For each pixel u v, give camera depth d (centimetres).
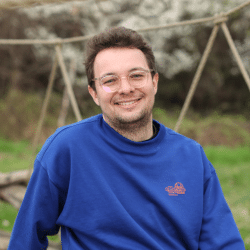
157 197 130
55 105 1189
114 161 132
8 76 1189
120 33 139
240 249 133
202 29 1219
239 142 1003
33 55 1170
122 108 138
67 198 130
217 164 695
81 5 829
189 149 146
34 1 221
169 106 1466
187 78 1409
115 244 124
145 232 126
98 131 138
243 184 513
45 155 135
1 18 995
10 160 744
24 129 1065
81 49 1034
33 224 129
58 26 1043
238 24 1155
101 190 128
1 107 1096
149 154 137
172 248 131
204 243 137
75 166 131
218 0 1107
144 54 144
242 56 1236
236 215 373
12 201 328
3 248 258
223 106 1402
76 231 130
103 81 139
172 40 1275
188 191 137
